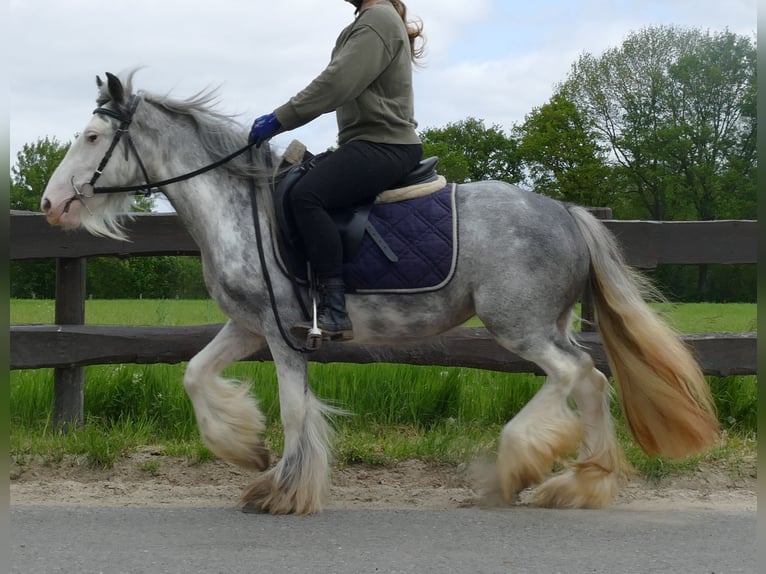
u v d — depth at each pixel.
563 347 4.62
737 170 49.81
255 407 4.96
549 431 4.54
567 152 54.44
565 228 4.68
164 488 5.18
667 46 52.75
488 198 4.70
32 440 5.80
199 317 12.18
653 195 53.34
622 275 4.79
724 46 51.03
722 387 6.55
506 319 4.57
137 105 4.69
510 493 4.63
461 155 65.56
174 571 3.53
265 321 4.63
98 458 5.48
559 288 4.61
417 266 4.59
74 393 6.25
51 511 4.50
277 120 4.54
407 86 4.70
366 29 4.51
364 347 6.09
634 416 4.80
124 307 16.11
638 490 5.20
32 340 6.10
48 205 4.59
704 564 3.66
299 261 4.62
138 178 4.74
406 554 3.78
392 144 4.63
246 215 4.67
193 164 4.73
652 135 51.38
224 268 4.63
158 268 16.38
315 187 4.52
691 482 5.32
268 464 5.01
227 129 4.80
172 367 6.98
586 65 54.53
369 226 4.61
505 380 6.71
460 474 5.43
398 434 6.27
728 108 51.06
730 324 11.23
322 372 6.79
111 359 6.14
